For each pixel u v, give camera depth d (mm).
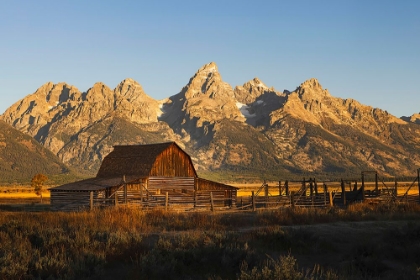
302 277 15930
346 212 37344
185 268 17969
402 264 21281
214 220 31641
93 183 53531
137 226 28000
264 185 58938
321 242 24641
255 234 24875
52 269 16656
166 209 43969
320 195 55688
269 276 15070
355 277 18203
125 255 19297
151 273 17094
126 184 51750
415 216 36812
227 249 19234
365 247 22766
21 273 16172
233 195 57719
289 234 24734
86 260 17938
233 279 17016
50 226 25703
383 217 36156
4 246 19922
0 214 31344
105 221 27984
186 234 23484
